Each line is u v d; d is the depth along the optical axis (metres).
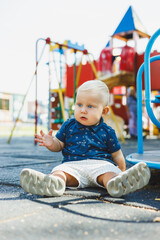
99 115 1.53
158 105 9.59
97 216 0.97
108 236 0.79
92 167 1.41
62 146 1.58
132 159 1.62
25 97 5.56
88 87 1.52
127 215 0.99
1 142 6.48
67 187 1.44
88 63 8.04
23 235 0.79
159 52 7.61
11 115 16.61
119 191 1.23
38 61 5.13
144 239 0.77
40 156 3.23
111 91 8.32
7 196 1.26
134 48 7.81
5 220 0.92
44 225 0.88
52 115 8.86
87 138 1.50
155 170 2.05
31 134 11.76
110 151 1.57
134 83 7.90
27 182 1.20
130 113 8.19
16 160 2.76
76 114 1.53
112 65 7.77
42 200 1.18
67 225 0.88
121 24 8.30
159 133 9.80
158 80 7.56
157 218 0.95
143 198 1.25
